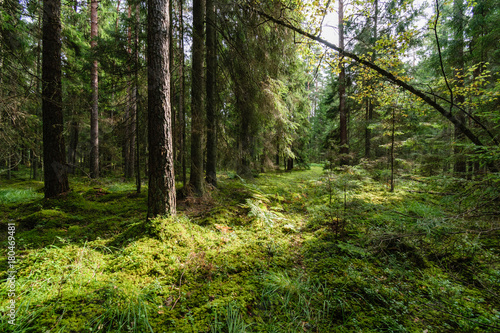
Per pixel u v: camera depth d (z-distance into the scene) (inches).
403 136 428.1
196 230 167.2
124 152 565.3
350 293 108.7
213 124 303.4
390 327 87.4
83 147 519.5
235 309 92.9
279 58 318.0
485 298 105.2
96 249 141.9
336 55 194.9
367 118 486.0
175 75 262.1
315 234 181.5
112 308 88.0
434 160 280.5
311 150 793.6
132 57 267.3
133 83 267.7
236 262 131.5
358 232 172.4
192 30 253.1
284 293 107.9
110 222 196.4
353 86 454.6
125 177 522.3
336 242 163.3
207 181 316.8
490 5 270.2
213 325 84.0
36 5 225.9
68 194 248.2
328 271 128.1
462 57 313.3
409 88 178.9
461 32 313.4
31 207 223.5
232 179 415.2
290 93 434.3
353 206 177.6
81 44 346.0
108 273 114.6
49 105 239.5
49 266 114.3
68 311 86.0
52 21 235.5
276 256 144.6
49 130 240.7
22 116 237.5
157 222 156.5
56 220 193.2
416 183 343.0
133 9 387.9
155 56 155.4
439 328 88.4
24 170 617.0
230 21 295.4
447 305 101.3
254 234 177.5
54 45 238.5
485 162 119.6
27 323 78.1
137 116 281.0
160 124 159.5
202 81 267.3
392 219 130.8
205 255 134.6
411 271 126.0
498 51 261.1
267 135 430.3
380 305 102.0
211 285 110.0
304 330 87.3
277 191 333.4
